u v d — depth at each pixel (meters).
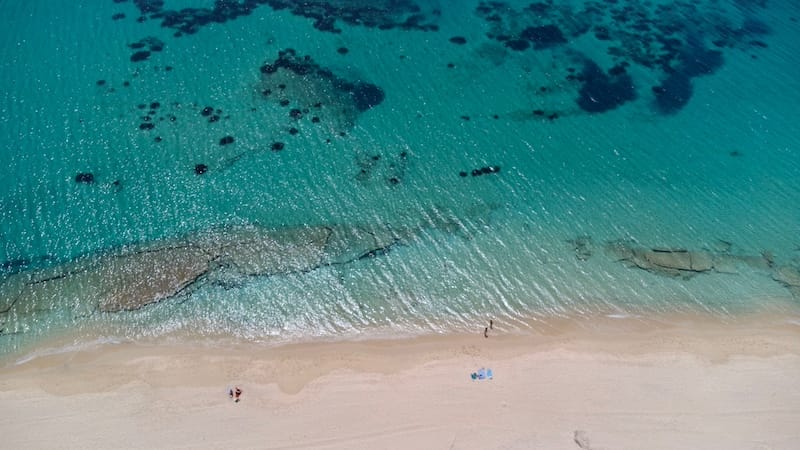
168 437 21.48
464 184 32.69
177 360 24.22
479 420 22.33
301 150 33.88
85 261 27.80
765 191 33.38
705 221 31.50
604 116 37.72
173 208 30.39
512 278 28.22
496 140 35.50
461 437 21.77
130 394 22.84
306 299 26.86
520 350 25.17
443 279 28.00
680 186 33.41
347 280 27.72
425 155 34.19
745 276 28.86
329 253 28.77
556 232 30.45
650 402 23.23
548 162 34.31
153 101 36.22
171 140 33.88
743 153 35.75
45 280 26.94
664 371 24.50
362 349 24.94
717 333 26.28
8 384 23.09
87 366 23.88
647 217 31.53
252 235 29.38
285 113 36.06
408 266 28.45
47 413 22.12
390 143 34.75
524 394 23.31
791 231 31.23
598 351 25.25
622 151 35.34
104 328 25.38
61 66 38.38
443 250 29.23
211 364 24.11
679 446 21.77
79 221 29.48
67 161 32.34
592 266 28.92
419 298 27.17
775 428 22.48
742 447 21.83
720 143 36.31
